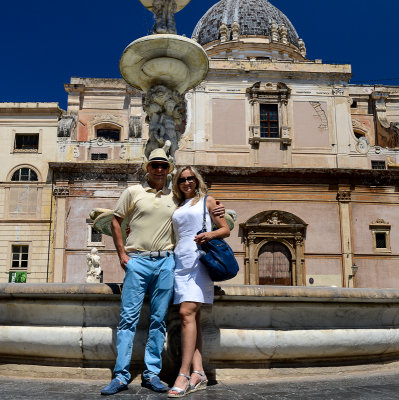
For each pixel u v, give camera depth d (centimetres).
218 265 427
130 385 441
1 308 509
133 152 3136
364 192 3111
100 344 475
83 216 3020
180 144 3116
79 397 390
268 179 3080
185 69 832
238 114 3195
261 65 3244
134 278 444
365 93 3778
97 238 2986
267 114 3231
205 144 3134
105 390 404
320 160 3162
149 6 905
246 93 3225
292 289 499
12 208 3038
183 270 438
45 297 491
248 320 495
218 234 436
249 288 489
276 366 502
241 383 460
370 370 545
